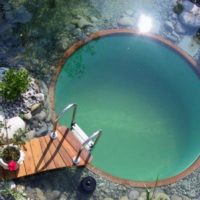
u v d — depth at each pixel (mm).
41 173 10250
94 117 11898
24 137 10328
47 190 10102
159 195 10500
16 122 10555
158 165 11414
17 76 10898
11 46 12172
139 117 12156
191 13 13984
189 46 13344
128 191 10477
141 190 10547
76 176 10422
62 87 11992
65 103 11805
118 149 11531
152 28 13461
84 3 13547
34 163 10094
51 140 10531
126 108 12219
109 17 13414
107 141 11609
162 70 12930
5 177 9805
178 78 12867
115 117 12023
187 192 10734
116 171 11047
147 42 13203
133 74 12766
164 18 13758
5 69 11539
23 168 9977
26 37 12406
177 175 10977
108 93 12352
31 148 10297
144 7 13891
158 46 13195
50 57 12203
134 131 11914
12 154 9664
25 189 9992
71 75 12250
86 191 10211
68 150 10453
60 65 12102
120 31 13164
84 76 12398
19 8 12906
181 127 12164
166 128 12102
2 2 12922
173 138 11969
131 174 11055
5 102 10938
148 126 12062
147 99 12461
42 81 11719
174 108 12430
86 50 12680
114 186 10484
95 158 11211
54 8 13156
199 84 12789
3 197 9664
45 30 12664
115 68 12766
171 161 11531
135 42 13164
